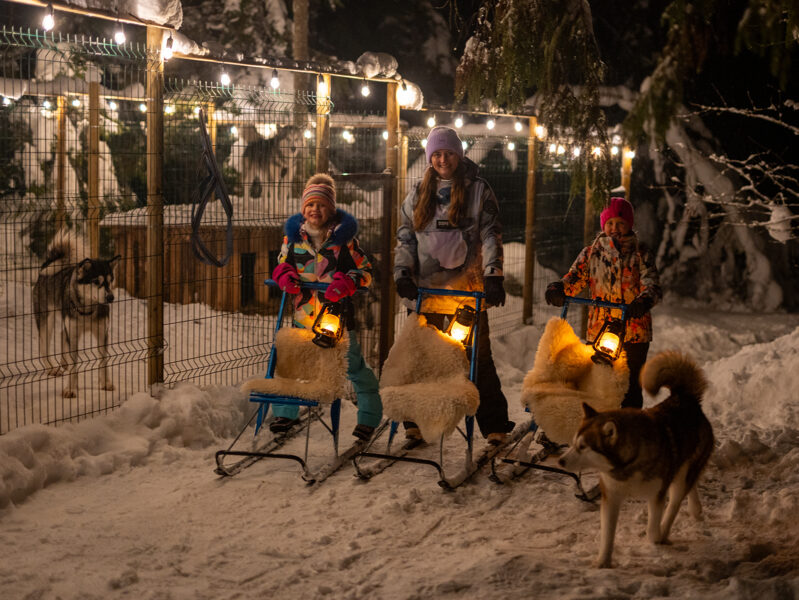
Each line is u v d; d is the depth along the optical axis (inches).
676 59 111.1
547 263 472.4
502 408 193.5
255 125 357.1
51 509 154.3
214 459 188.1
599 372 170.4
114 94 366.6
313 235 181.9
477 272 194.1
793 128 385.1
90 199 307.6
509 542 143.9
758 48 104.4
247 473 178.9
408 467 185.6
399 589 123.4
